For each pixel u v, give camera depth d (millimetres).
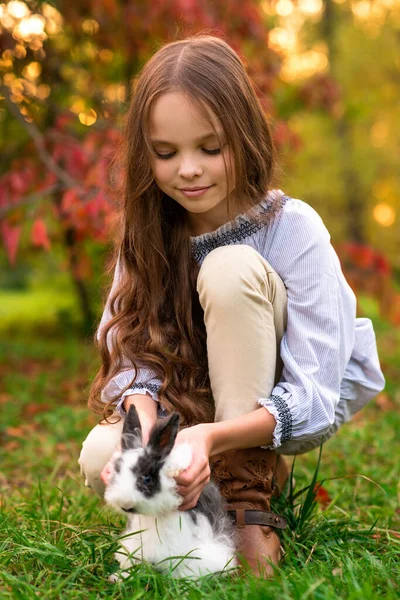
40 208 4738
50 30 5629
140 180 2426
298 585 1920
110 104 5477
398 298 5969
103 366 2561
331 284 2414
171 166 2273
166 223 2574
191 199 2312
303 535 2520
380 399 5406
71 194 4387
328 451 3975
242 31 5734
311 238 2420
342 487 3268
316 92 7113
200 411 2441
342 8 14273
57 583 2078
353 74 14016
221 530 2186
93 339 3053
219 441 2129
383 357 7926
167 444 1944
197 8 5027
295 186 14383
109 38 5762
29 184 4992
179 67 2234
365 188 15672
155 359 2465
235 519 2307
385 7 14062
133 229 2537
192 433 2076
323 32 14117
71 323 10648
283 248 2443
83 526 2689
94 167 4469
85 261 7566
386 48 14016
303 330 2363
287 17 8953
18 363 7836
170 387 2443
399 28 14125
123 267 2656
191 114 2193
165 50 2340
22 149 6855
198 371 2523
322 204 15820
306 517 2625
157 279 2545
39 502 3006
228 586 1974
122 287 2580
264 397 2283
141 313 2547
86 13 5652
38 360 8055
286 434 2262
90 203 4219
